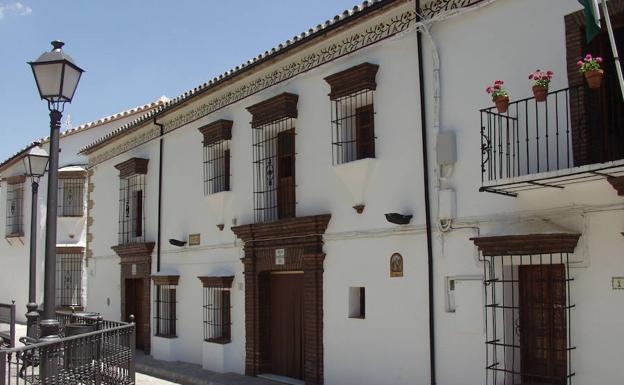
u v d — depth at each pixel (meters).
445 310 8.84
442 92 9.09
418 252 9.30
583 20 7.46
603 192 7.23
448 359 8.73
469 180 8.66
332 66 10.97
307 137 11.48
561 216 7.59
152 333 16.12
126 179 17.97
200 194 14.61
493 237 7.84
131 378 9.14
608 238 7.16
